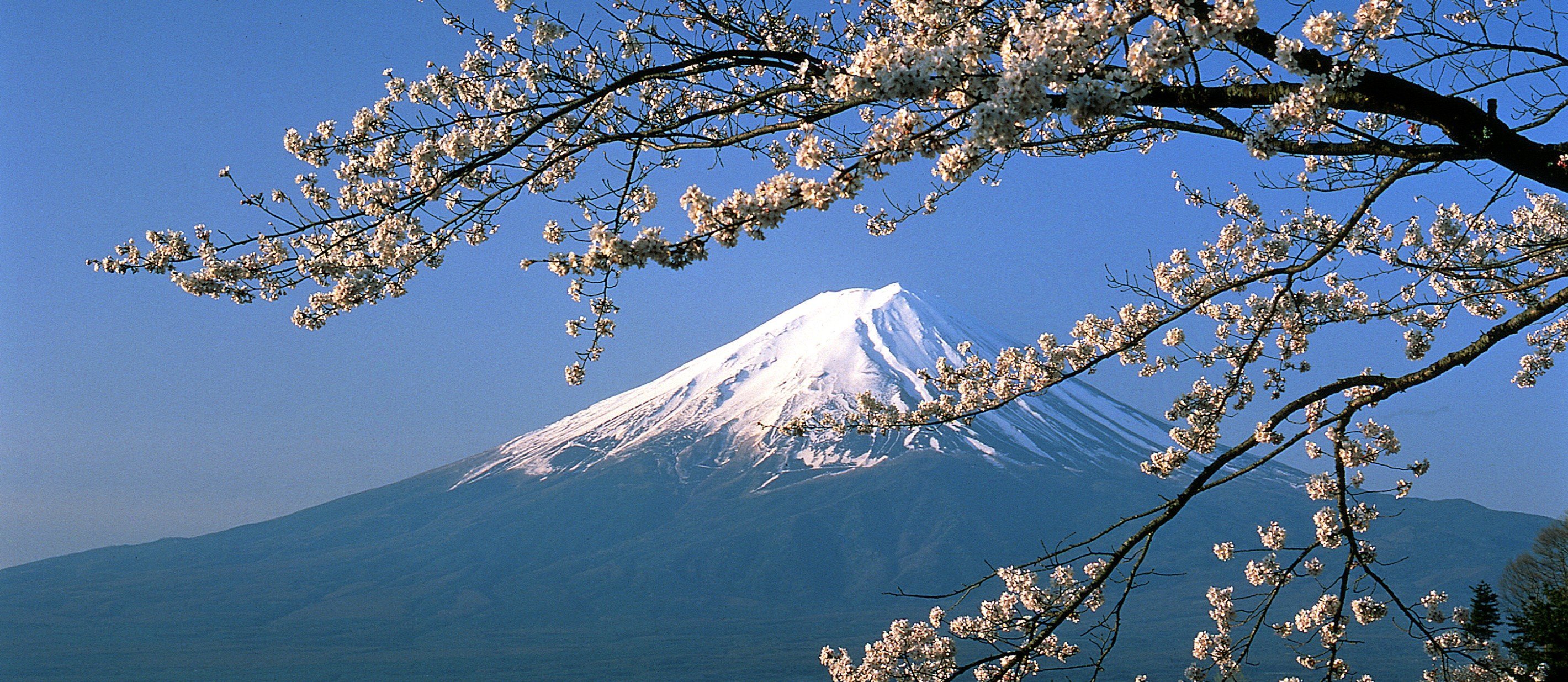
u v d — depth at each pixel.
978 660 5.81
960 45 3.53
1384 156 4.29
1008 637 5.88
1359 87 4.01
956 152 3.69
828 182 3.72
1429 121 4.06
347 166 5.94
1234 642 6.95
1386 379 5.28
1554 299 4.77
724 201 3.73
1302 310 6.91
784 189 3.73
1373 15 4.23
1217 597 7.07
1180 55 3.52
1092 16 3.55
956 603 6.05
